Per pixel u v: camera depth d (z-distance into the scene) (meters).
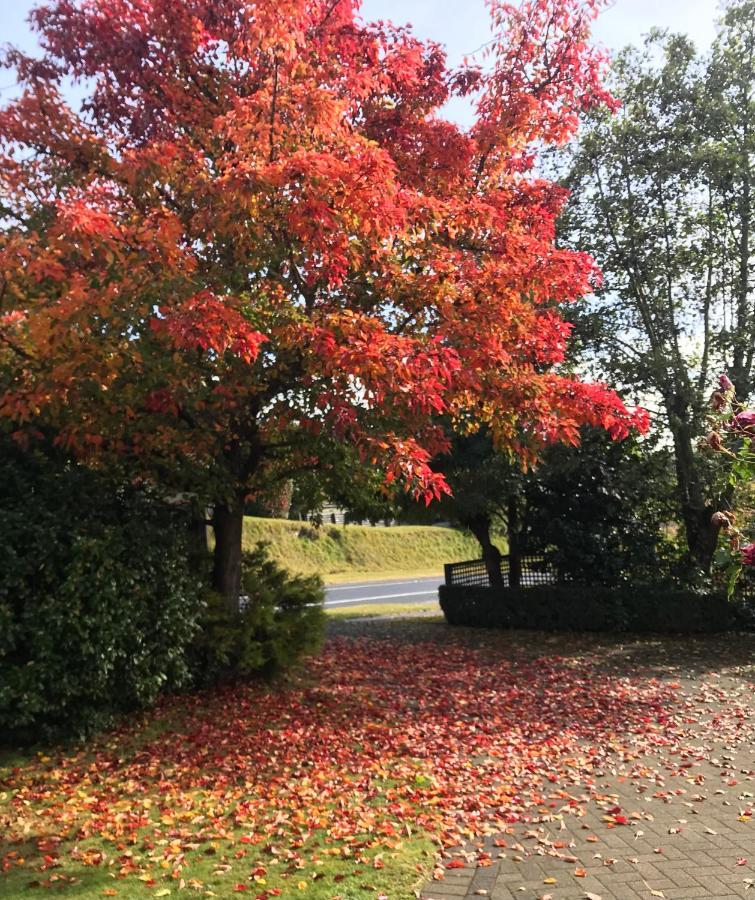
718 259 13.33
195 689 7.59
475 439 12.18
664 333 13.29
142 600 6.28
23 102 6.51
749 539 3.00
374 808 4.90
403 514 13.14
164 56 6.85
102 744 6.07
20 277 5.33
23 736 5.93
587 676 9.41
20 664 5.65
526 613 13.20
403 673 9.58
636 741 6.50
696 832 4.42
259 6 5.61
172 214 5.69
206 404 6.66
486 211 6.52
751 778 5.43
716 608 12.40
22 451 6.07
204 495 7.10
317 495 8.66
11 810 4.81
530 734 6.77
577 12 7.43
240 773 5.55
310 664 9.77
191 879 3.83
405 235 5.79
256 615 7.85
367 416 5.66
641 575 13.00
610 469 12.86
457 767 5.80
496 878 3.86
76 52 6.89
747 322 12.73
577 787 5.33
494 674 9.55
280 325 5.64
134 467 6.92
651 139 13.11
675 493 13.23
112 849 4.23
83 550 5.81
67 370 5.45
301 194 5.18
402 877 3.85
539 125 7.68
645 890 3.69
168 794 5.11
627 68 13.48
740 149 12.78
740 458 3.04
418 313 6.59
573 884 3.78
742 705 7.77
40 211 6.46
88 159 6.78
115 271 5.11
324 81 6.92
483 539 14.20
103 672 5.86
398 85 7.48
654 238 13.23
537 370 9.66
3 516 5.56
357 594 23.08
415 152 7.44
